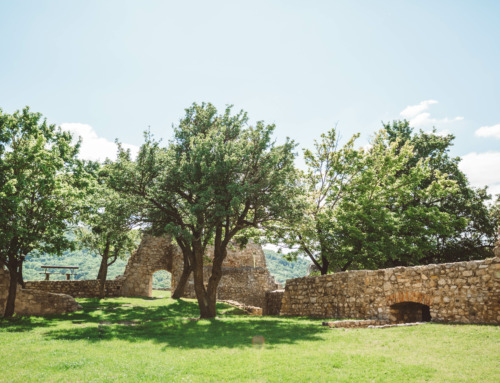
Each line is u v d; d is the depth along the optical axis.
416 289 14.23
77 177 20.45
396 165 25.62
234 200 15.47
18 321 17.44
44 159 17.91
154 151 18.03
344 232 24.44
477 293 12.29
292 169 18.31
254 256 39.56
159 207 18.61
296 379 7.21
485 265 12.20
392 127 34.94
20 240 17.92
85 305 24.61
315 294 19.55
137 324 16.14
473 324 11.93
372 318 15.84
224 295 33.75
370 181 24.55
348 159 25.98
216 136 18.98
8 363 8.99
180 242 22.81
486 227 29.56
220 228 19.44
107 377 7.57
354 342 10.66
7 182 16.42
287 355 9.16
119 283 33.53
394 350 9.38
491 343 9.35
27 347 10.99
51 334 13.52
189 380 7.29
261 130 18.25
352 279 17.25
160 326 15.15
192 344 11.07
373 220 24.23
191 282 32.28
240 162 17.94
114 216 18.27
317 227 24.77
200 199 16.52
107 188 18.38
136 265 35.03
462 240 29.38
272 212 18.23
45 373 8.00
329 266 26.72
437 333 11.10
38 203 18.34
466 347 9.20
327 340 11.12
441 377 6.99
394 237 23.64
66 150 20.64
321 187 27.31
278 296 27.41
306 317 18.95
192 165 17.64
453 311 12.88
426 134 33.16
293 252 27.36
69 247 19.25
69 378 7.61
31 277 71.25
